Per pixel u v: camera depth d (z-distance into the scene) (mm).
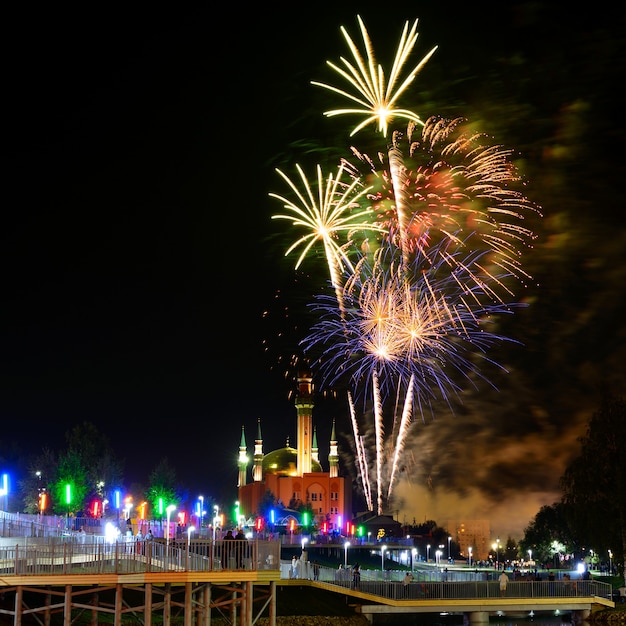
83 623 72062
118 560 60750
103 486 166375
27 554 59875
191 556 63719
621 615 100312
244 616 65125
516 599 99812
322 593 98188
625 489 119125
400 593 97500
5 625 64562
